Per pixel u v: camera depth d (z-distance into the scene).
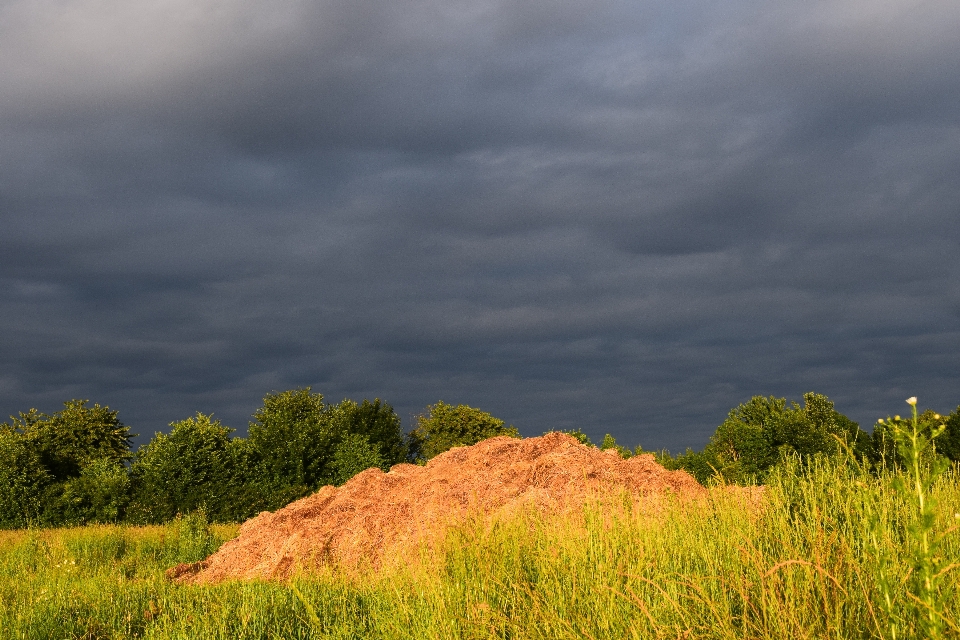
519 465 12.42
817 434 20.50
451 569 6.85
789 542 5.69
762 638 4.29
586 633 4.91
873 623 4.08
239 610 8.01
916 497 3.02
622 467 12.28
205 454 26.70
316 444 29.03
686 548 6.36
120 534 17.86
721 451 21.98
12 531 22.05
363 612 7.47
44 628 8.26
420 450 37.75
